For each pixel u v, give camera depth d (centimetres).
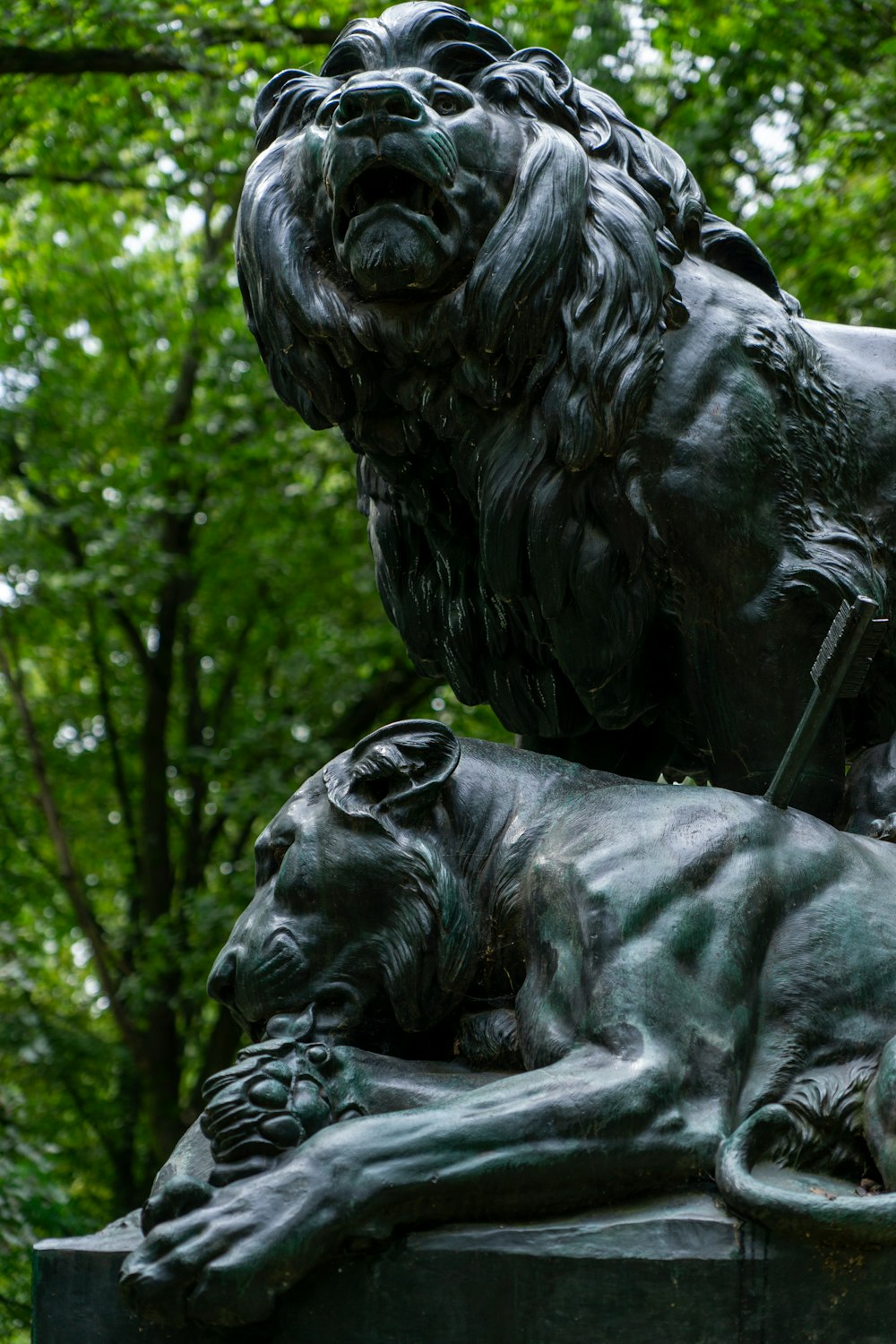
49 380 979
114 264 1020
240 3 722
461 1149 189
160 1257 185
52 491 984
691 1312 186
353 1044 221
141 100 812
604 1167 192
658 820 216
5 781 1026
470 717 844
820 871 217
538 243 226
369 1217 187
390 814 224
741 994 206
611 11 742
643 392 231
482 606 253
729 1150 192
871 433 252
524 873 222
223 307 952
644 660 246
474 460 236
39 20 702
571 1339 186
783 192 758
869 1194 196
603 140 243
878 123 688
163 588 979
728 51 709
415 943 220
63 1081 950
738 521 235
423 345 230
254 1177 191
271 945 222
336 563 984
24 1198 712
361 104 221
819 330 262
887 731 261
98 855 1060
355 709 928
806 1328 186
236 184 884
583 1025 204
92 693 1062
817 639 239
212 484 952
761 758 241
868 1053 208
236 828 1052
